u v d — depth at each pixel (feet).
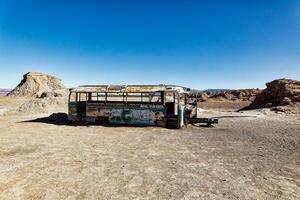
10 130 58.18
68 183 25.77
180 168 30.89
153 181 26.55
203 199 22.38
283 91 139.33
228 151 39.47
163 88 65.36
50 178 27.14
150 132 56.49
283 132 57.57
